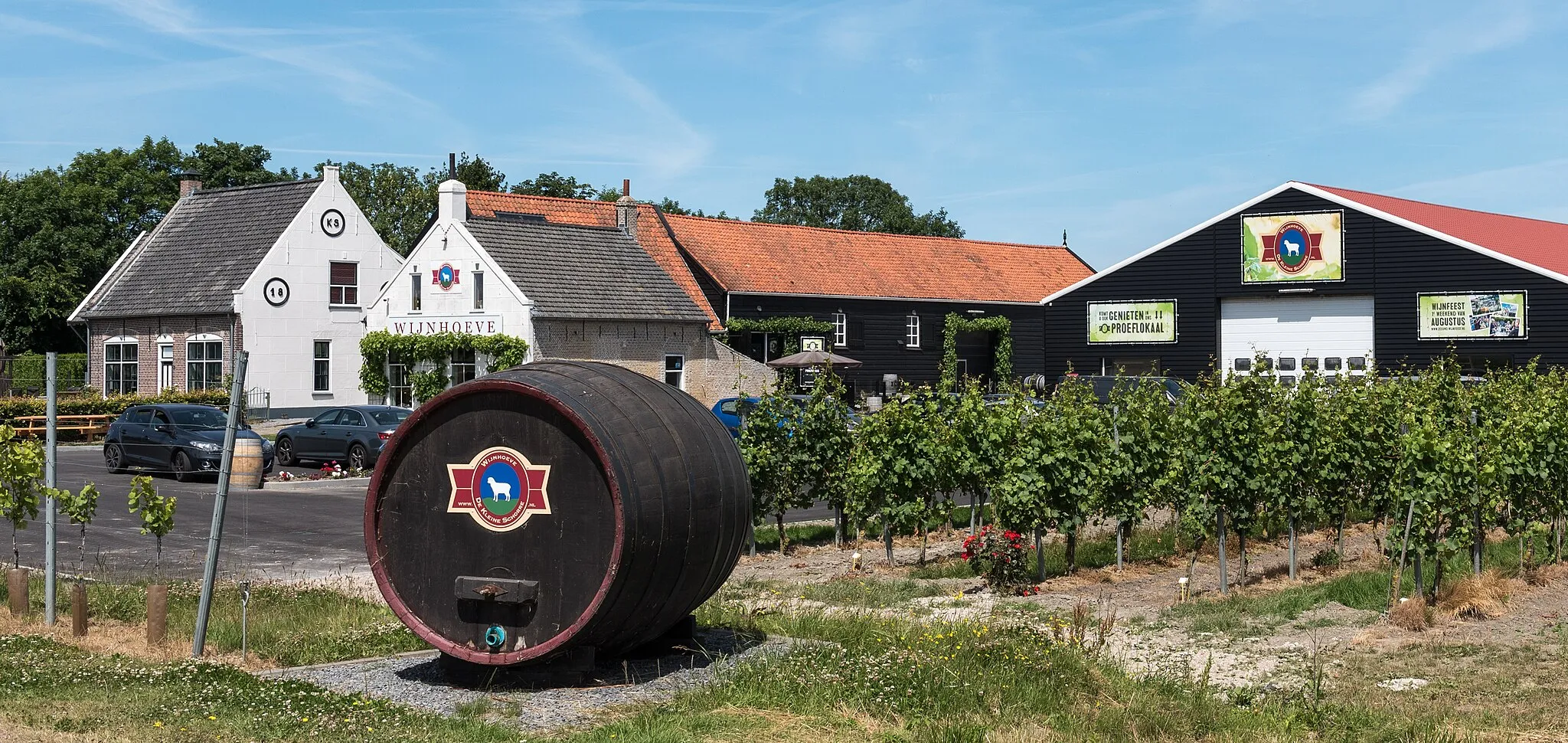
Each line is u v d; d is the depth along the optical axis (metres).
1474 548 16.12
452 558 10.03
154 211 74.25
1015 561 15.49
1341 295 44.81
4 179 69.38
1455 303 42.72
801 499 19.31
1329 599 14.84
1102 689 10.39
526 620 9.85
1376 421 17.67
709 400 45.94
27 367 60.59
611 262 45.31
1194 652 12.44
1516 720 9.96
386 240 78.06
